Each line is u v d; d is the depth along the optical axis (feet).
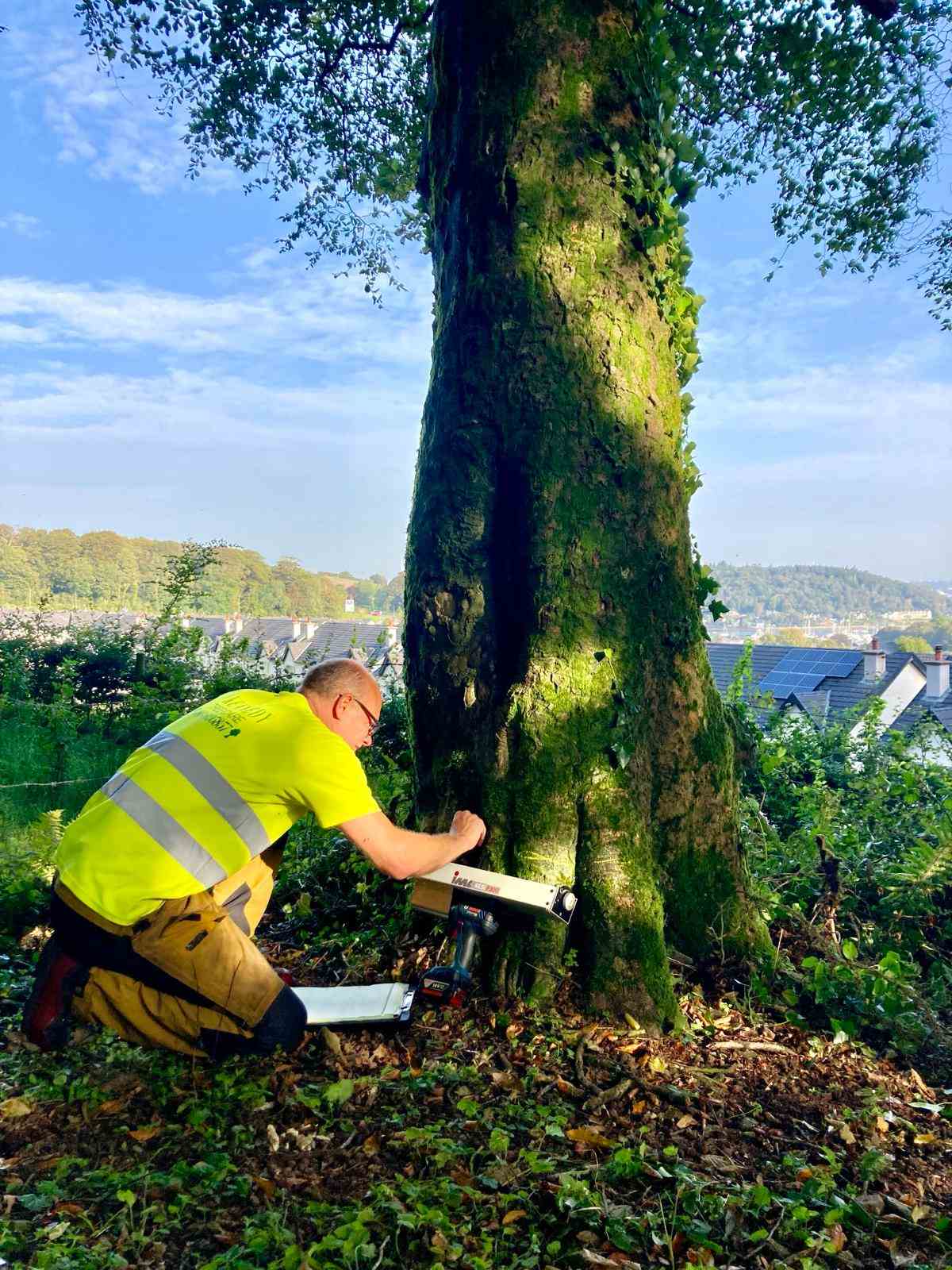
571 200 12.21
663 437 12.75
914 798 18.49
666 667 12.77
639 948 11.68
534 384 12.16
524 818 11.93
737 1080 10.59
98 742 31.01
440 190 13.66
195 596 38.73
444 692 12.67
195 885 9.67
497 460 12.46
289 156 31.53
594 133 12.34
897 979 12.39
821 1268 7.42
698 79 24.45
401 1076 10.09
